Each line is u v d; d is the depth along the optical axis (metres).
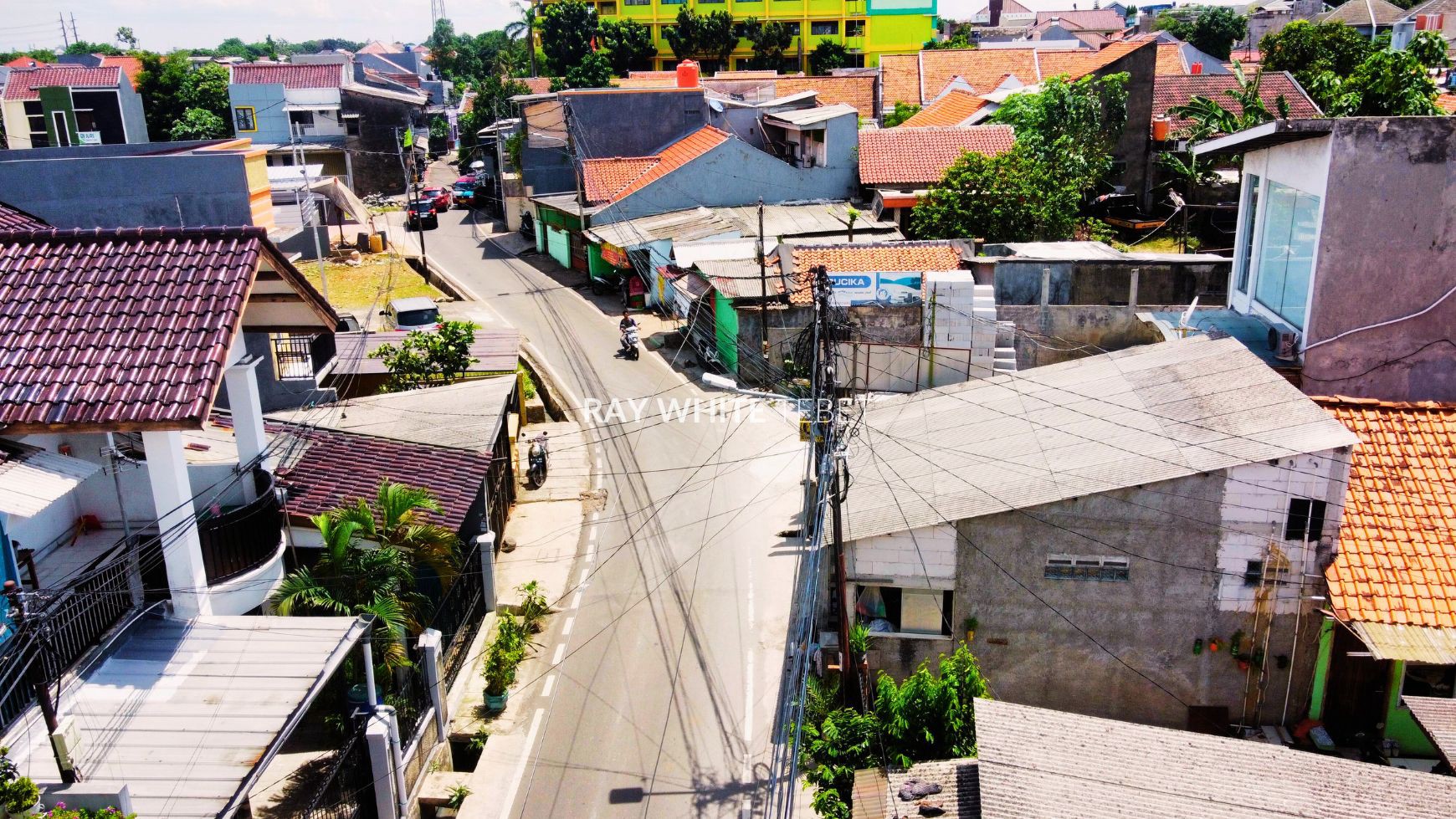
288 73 66.88
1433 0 84.12
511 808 16.14
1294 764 11.28
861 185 43.94
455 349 28.61
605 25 86.69
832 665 16.64
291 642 13.88
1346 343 18.72
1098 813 10.48
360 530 17.30
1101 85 45.81
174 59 74.75
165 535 13.30
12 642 11.87
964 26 108.38
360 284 45.66
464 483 20.52
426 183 71.12
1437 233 18.06
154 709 12.59
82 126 61.19
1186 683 16.22
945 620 16.56
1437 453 16.62
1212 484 15.16
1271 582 15.46
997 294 30.52
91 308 13.01
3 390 12.15
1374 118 17.73
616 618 21.20
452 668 19.14
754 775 16.72
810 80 65.06
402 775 15.54
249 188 24.23
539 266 49.50
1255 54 83.88
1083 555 15.82
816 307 15.87
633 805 16.19
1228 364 17.98
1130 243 43.88
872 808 13.55
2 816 9.85
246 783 11.62
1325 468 14.85
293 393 23.62
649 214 44.12
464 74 128.88
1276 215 20.94
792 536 23.86
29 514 11.45
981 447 17.86
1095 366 19.78
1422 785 10.97
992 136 44.94
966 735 14.44
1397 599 14.91
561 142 52.44
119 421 11.95
